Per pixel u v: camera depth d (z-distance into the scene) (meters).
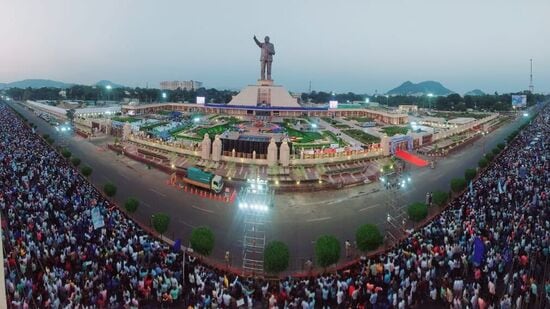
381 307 24.06
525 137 92.44
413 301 25.92
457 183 47.41
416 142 83.94
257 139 66.12
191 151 67.31
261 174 57.00
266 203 45.47
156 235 37.09
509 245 30.98
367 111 137.75
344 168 60.91
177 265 29.89
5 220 33.97
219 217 42.75
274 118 119.62
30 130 98.50
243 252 34.44
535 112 188.62
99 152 76.81
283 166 60.22
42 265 28.08
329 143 76.50
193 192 51.28
